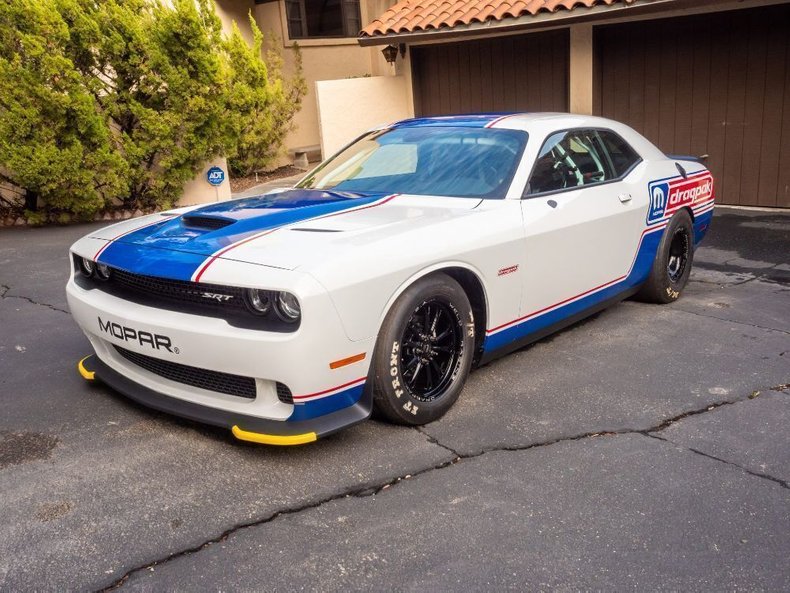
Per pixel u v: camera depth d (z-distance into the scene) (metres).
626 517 2.71
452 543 2.55
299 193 4.23
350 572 2.40
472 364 3.81
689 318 5.11
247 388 3.09
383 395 3.24
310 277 2.83
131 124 9.38
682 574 2.39
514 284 3.81
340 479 2.97
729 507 2.77
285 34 13.27
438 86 11.64
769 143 8.38
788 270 6.37
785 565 2.44
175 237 3.41
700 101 8.76
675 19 8.71
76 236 8.48
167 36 9.04
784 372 4.10
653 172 5.04
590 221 4.28
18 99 8.25
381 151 4.54
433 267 3.30
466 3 10.70
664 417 3.54
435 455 3.17
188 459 3.13
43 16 8.09
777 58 8.08
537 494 2.86
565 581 2.36
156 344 3.13
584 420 3.51
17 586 2.33
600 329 4.89
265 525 2.66
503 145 4.16
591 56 9.42
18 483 2.95
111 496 2.85
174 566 2.44
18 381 4.02
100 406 3.68
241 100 9.89
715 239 7.50
